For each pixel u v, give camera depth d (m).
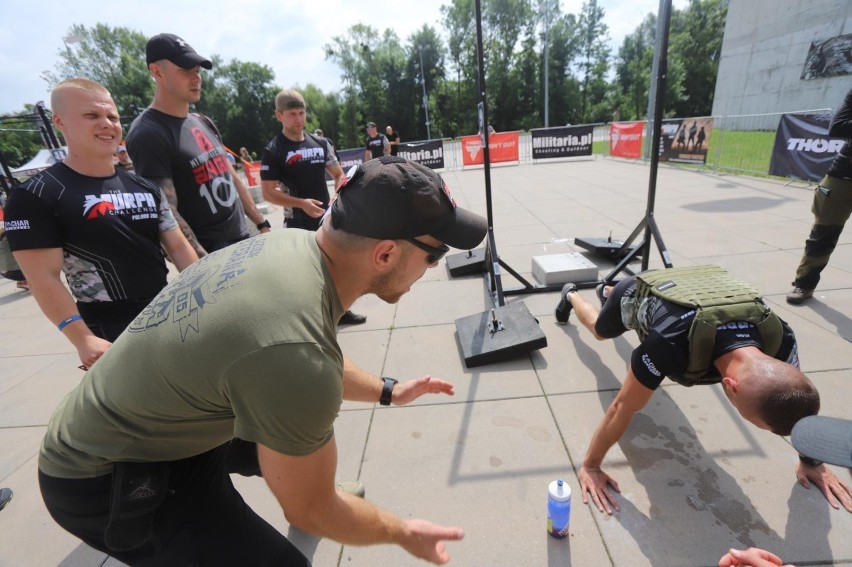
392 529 1.08
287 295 0.86
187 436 0.97
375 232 0.92
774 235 4.71
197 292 0.91
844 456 0.83
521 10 45.50
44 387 3.22
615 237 5.26
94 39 49.06
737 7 20.64
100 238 1.72
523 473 1.98
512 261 4.71
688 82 46.12
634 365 1.67
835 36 16.52
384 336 3.34
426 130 53.47
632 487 1.86
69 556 1.82
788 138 7.16
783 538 1.60
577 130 13.62
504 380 2.66
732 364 1.45
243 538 1.12
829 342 2.71
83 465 0.97
